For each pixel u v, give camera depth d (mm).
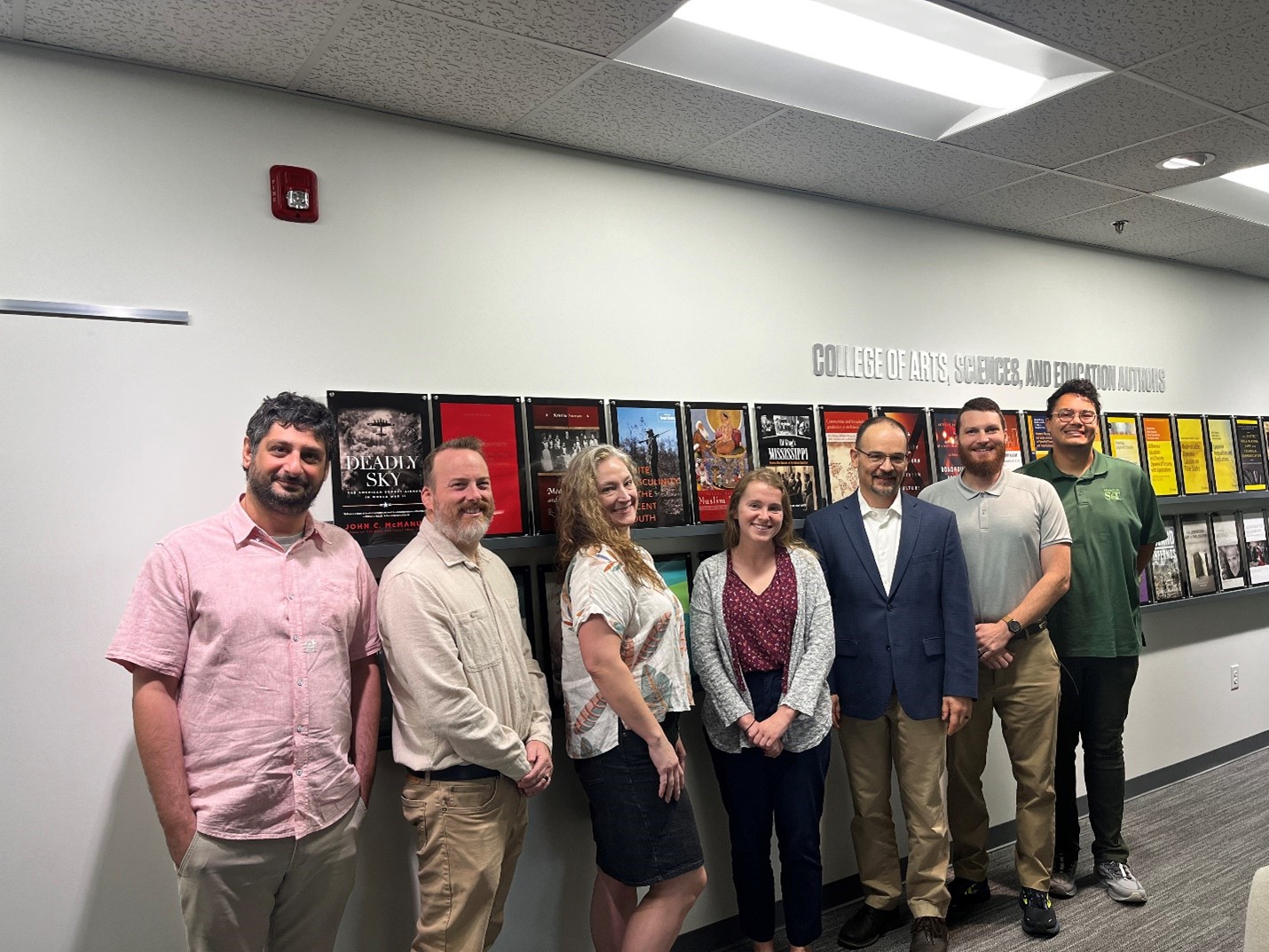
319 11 1732
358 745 1854
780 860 2578
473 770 1885
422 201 2275
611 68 2043
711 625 2441
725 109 2303
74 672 1820
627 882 2049
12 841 1754
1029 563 2738
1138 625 2998
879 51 2174
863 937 2598
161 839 1885
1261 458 4590
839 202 3160
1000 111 2494
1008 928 2680
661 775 2029
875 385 3215
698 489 2689
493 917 2055
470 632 1897
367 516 2117
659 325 2684
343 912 1967
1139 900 2787
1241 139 2727
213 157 2000
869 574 2570
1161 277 4312
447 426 2256
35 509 1795
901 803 3033
